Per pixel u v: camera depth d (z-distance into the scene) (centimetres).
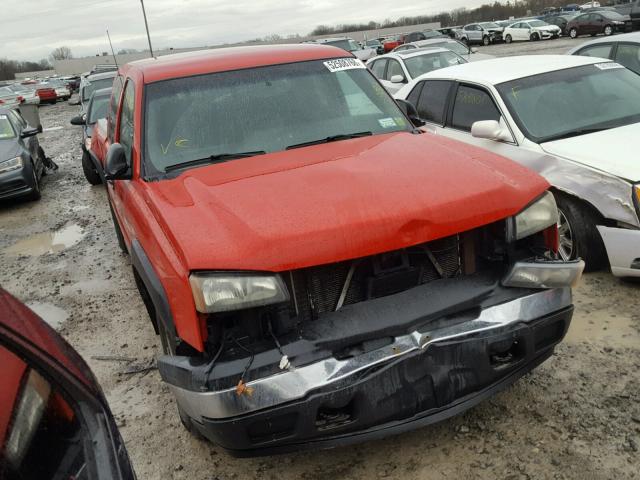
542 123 511
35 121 1709
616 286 439
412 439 304
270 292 241
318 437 249
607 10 3384
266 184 292
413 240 255
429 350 250
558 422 302
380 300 263
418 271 273
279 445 247
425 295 265
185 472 306
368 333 247
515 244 288
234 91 379
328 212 257
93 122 1132
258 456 251
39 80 5409
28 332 171
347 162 312
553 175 457
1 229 891
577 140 479
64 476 155
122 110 452
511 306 267
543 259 280
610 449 279
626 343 366
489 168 297
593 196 427
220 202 279
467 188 273
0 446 145
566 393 324
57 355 177
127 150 388
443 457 289
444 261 283
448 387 257
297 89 387
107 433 177
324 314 261
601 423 297
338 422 248
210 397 237
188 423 318
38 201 1053
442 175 285
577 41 3177
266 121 366
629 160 427
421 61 1154
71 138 1914
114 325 502
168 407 368
